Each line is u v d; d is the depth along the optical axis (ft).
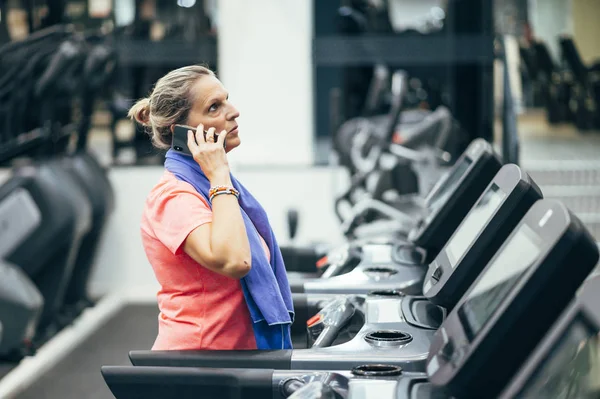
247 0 23.57
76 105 21.13
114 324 20.24
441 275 6.77
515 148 16.76
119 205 22.72
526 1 29.63
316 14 26.13
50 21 21.21
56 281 18.04
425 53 24.50
